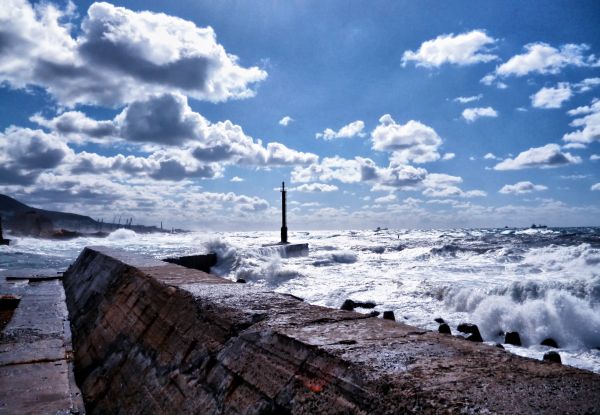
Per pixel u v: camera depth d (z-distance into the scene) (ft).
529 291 36.99
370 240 212.23
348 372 5.52
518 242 137.80
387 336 7.14
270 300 10.33
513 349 26.96
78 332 16.38
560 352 26.20
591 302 34.04
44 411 10.03
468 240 167.53
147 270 16.53
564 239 144.87
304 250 100.94
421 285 49.11
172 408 7.41
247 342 7.55
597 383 4.99
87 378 11.57
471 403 4.36
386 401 4.72
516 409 4.21
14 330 17.57
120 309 14.21
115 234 290.56
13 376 12.26
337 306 40.57
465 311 37.06
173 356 8.86
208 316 9.30
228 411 6.27
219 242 74.08
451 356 6.06
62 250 132.57
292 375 6.08
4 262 84.43
